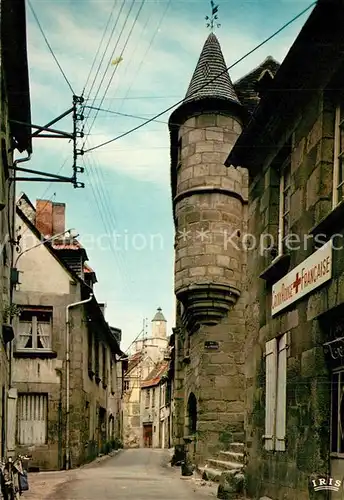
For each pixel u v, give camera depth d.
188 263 17.64
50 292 21.94
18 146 14.36
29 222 22.12
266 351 11.03
